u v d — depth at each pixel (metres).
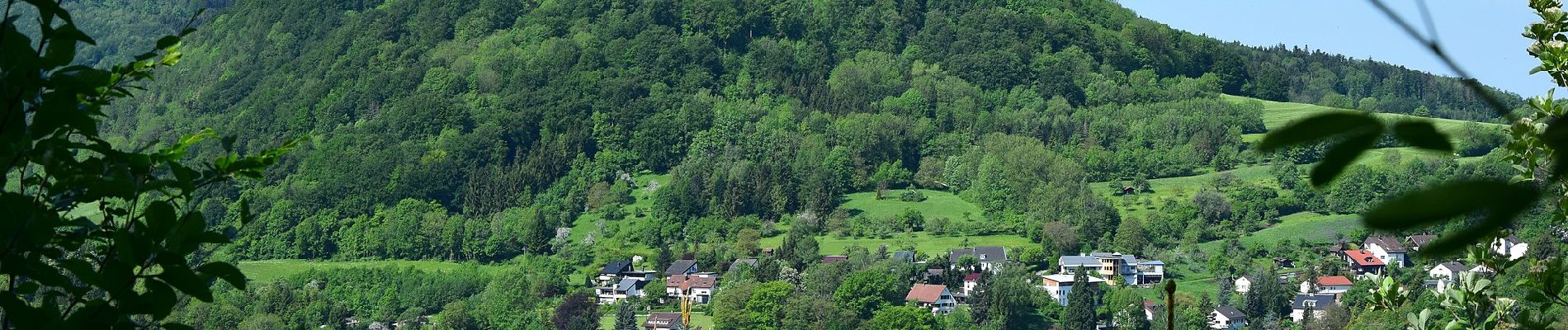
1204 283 114.00
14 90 3.22
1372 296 9.28
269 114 188.50
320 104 186.12
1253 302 95.75
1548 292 7.34
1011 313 94.88
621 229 142.75
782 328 97.25
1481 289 8.33
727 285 111.25
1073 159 157.50
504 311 108.25
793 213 145.50
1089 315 92.25
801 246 122.88
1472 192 1.23
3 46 3.21
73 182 3.39
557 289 114.56
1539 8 8.04
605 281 120.75
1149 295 108.38
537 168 162.25
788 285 100.31
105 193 3.42
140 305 3.30
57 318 3.26
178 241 3.32
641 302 110.38
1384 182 127.38
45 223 3.18
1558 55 7.70
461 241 134.75
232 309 93.69
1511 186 1.24
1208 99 187.75
